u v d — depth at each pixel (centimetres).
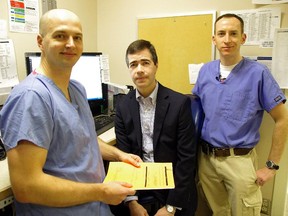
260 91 158
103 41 245
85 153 104
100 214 112
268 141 191
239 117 159
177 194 142
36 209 97
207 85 171
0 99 159
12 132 86
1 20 163
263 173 161
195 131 158
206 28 200
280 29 176
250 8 185
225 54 160
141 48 145
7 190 100
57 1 199
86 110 116
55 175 96
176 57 215
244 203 163
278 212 197
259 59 187
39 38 99
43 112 89
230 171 163
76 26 98
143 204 150
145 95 153
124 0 229
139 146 154
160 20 216
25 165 85
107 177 119
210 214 204
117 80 245
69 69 103
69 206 99
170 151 150
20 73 178
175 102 149
